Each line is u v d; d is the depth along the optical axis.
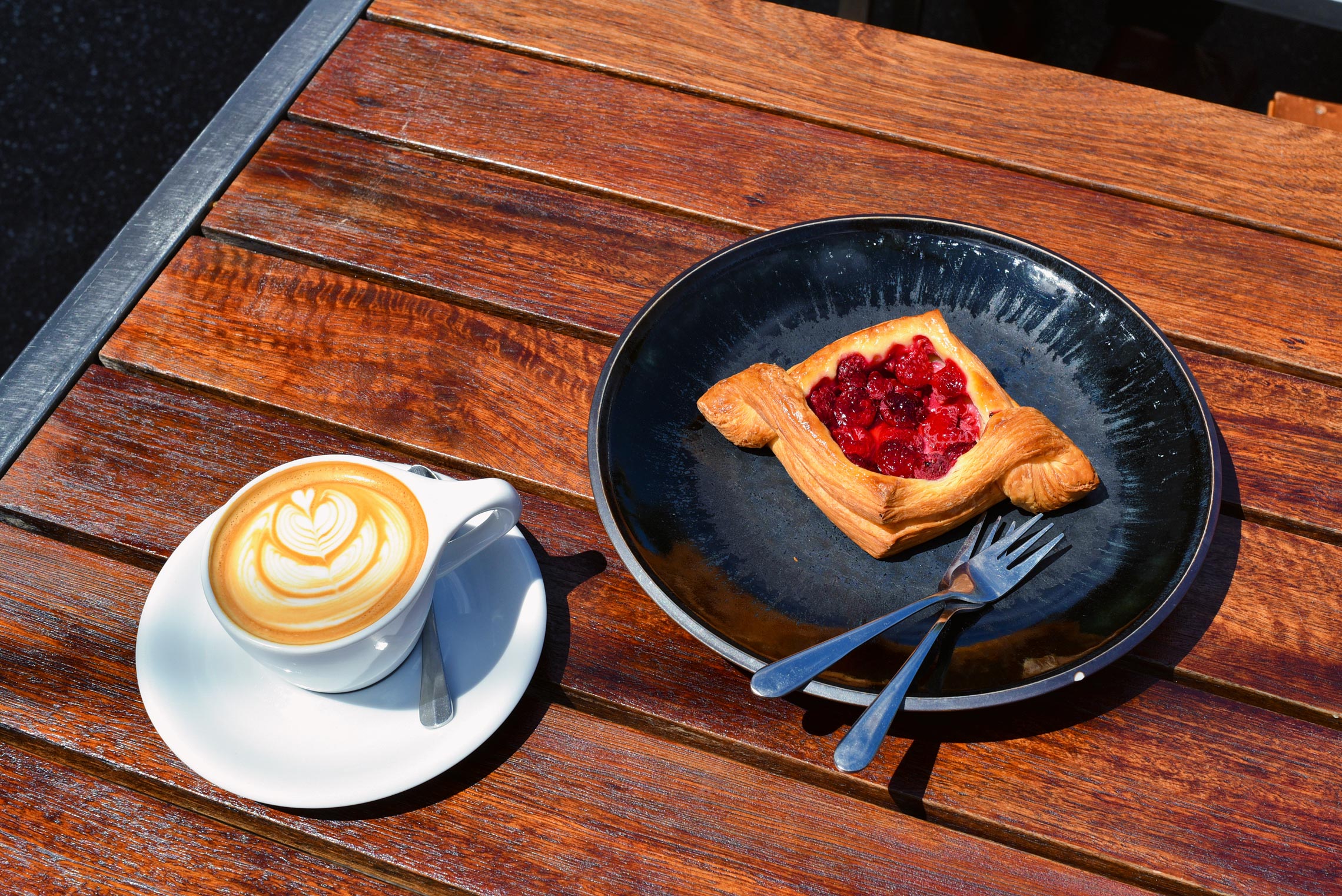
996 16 1.79
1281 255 0.85
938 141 0.90
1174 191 0.88
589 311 0.84
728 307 0.81
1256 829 0.68
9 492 0.76
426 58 0.95
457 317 0.83
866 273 0.82
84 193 2.16
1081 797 0.69
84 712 0.70
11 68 2.37
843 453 0.75
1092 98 0.92
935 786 0.69
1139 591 0.71
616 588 0.74
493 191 0.89
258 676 0.69
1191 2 1.55
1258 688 0.71
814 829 0.68
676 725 0.71
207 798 0.68
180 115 2.29
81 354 0.81
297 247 0.86
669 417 0.78
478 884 0.67
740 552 0.74
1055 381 0.78
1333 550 0.75
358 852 0.67
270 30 2.46
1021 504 0.74
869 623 0.69
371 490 0.68
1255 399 0.80
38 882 0.67
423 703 0.68
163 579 0.70
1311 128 0.91
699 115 0.92
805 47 0.95
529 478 0.78
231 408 0.80
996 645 0.70
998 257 0.81
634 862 0.67
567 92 0.93
